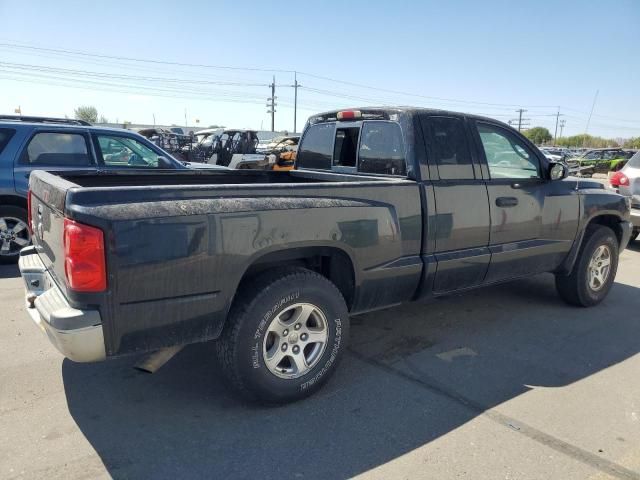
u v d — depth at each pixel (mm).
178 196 2701
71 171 3891
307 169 5105
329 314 3279
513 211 4359
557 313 5164
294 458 2732
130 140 7027
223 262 2807
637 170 8516
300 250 3229
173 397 3330
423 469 2662
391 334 4508
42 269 3232
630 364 3996
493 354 4129
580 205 4957
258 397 3121
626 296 5867
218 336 2930
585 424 3119
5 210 6398
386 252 3531
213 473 2598
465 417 3170
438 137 3949
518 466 2701
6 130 6352
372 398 3381
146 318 2652
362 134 4305
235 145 21109
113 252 2492
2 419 3020
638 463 2748
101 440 2846
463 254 4023
